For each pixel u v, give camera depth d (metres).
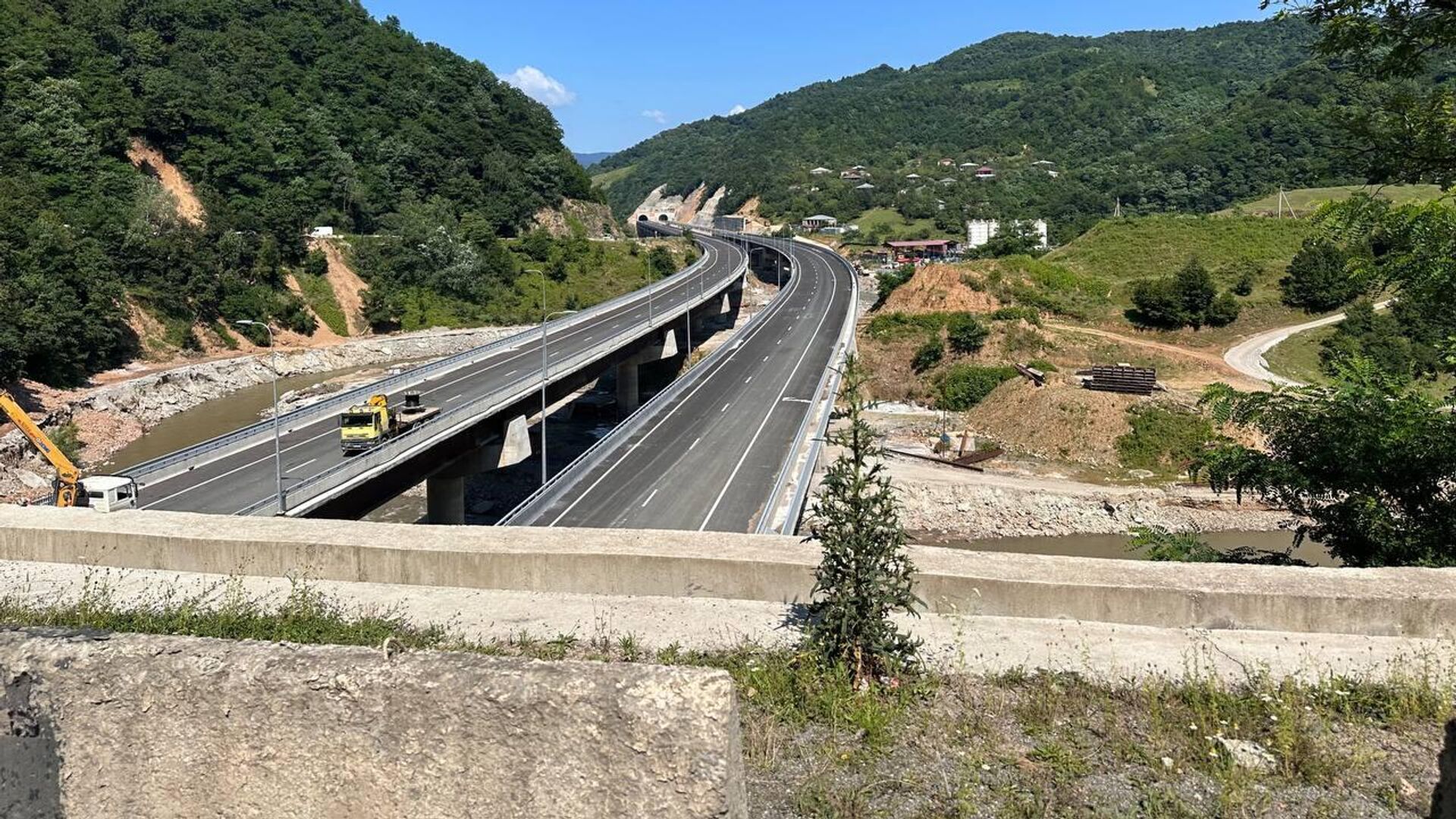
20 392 53.72
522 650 8.09
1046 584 8.65
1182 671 7.42
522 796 4.09
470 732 4.12
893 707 6.67
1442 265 10.03
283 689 4.30
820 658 7.17
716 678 4.09
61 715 4.49
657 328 69.62
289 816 4.32
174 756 4.42
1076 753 6.16
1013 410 60.72
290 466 35.03
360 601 9.46
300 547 10.25
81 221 72.06
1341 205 11.30
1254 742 6.30
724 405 51.50
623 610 9.12
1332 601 8.15
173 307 74.06
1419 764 5.97
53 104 79.19
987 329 71.69
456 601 9.44
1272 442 11.50
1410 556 10.02
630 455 41.03
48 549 10.93
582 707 4.02
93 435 53.09
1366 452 10.38
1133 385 57.81
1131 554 42.38
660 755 3.95
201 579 10.20
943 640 8.17
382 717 4.20
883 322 77.50
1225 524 44.06
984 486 47.66
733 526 31.05
